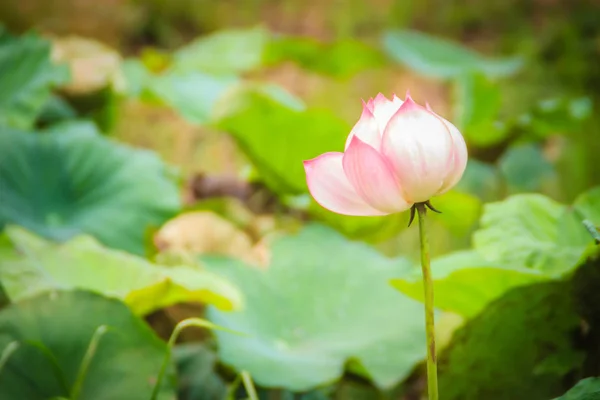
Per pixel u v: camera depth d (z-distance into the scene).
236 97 3.09
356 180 2.23
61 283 2.62
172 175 3.13
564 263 2.57
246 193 3.29
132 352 2.47
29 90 3.22
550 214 2.65
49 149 3.02
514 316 2.46
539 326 2.47
